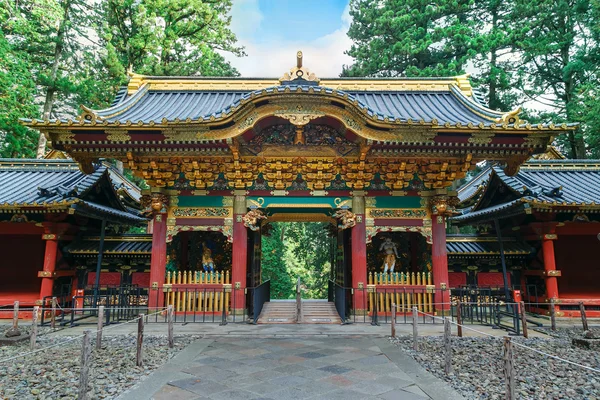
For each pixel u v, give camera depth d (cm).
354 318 1467
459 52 3272
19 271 1753
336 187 1589
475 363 933
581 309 1326
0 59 2397
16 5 2612
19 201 1558
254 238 1695
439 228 1550
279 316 1555
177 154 1465
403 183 1573
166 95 1894
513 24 3319
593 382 819
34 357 1003
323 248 4244
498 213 1702
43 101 3516
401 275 1536
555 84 3444
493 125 1327
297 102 1355
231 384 771
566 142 3275
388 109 1720
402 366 889
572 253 1808
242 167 1527
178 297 1488
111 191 1933
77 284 1819
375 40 3425
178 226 1540
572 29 3262
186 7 3322
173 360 935
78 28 3344
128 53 3212
